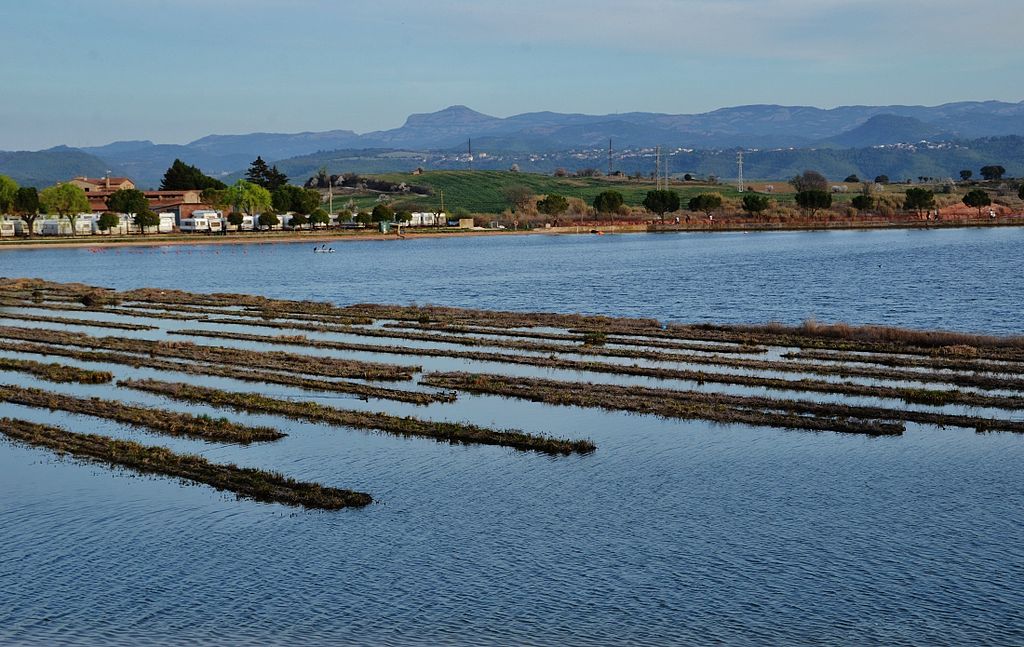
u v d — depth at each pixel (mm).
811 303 96562
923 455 38750
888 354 61094
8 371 59312
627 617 25391
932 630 24703
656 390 49719
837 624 25031
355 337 72375
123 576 28062
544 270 144500
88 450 39906
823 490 34750
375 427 43281
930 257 152500
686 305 97250
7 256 187000
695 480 35906
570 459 38625
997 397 47656
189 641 24328
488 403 48500
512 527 31422
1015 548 29562
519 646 24000
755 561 28750
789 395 49719
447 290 116688
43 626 25141
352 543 30172
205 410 47531
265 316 86438
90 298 97125
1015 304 91688
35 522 32156
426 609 25891
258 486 34875
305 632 24766
